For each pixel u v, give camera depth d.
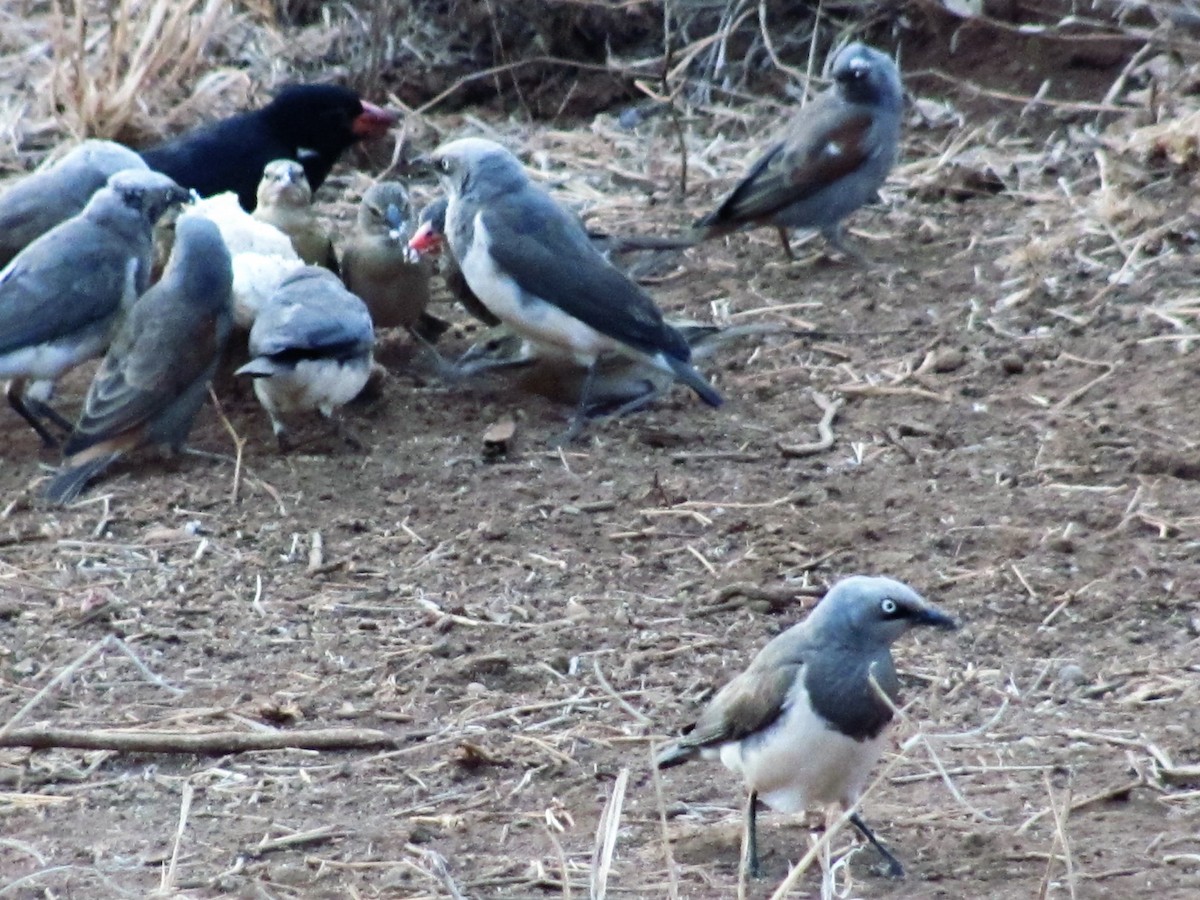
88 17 21.89
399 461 13.70
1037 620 11.38
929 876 8.65
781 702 8.41
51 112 20.25
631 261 17.45
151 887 8.66
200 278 13.52
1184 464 13.07
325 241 15.70
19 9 22.62
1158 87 19.22
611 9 21.45
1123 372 14.60
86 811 9.55
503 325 15.39
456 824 9.32
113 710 10.52
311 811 9.51
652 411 14.55
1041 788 9.52
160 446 13.62
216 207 14.98
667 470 13.52
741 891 7.91
